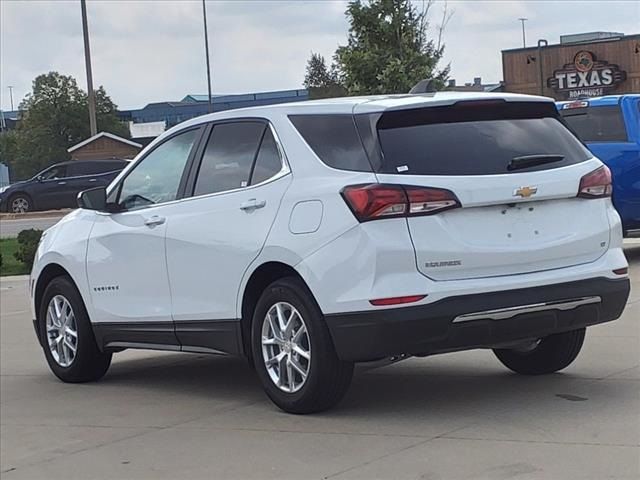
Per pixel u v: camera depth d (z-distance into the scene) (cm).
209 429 621
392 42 2106
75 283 782
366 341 564
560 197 601
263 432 600
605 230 619
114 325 748
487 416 597
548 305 584
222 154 680
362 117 595
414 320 554
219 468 540
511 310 571
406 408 627
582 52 4872
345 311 569
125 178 757
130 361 894
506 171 586
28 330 1110
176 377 800
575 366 721
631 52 4769
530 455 516
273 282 626
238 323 647
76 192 3175
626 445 524
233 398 703
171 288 696
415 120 595
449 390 671
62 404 731
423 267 561
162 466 555
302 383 609
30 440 636
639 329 846
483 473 494
